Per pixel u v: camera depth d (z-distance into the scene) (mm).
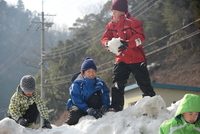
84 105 6145
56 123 34156
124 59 6480
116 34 6578
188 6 36000
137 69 6438
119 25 6531
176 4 36844
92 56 38875
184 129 3859
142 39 6320
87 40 42531
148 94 6484
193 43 37406
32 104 6273
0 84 59125
